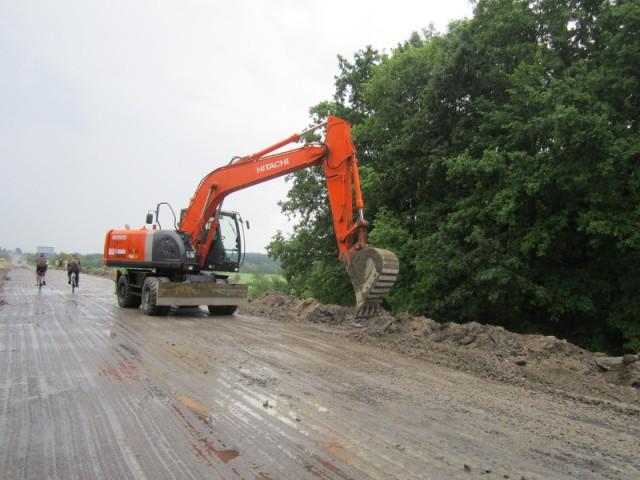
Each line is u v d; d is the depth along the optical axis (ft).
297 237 88.99
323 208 85.51
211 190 43.88
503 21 59.47
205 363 23.47
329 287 87.81
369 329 33.24
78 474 11.50
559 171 47.06
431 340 30.27
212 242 47.29
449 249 53.78
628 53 47.42
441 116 61.21
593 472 12.34
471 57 56.54
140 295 47.62
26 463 12.07
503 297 50.93
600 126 43.55
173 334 32.22
